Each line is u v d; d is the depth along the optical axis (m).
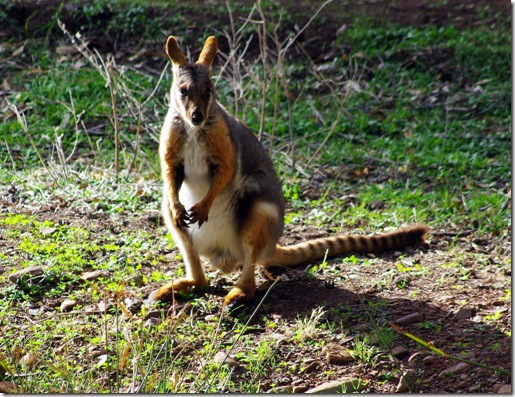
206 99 7.31
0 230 8.51
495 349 6.37
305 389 5.96
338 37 15.38
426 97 13.84
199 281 7.54
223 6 16.14
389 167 11.45
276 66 13.17
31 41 14.88
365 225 9.48
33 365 6.13
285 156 11.38
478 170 11.30
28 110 12.62
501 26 15.97
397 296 7.40
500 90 13.93
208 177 7.61
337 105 13.30
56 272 7.55
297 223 9.49
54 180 9.97
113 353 6.36
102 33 15.15
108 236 8.62
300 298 7.41
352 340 6.59
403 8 16.62
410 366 6.24
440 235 9.06
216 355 6.35
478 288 7.52
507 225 9.28
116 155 10.47
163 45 14.92
